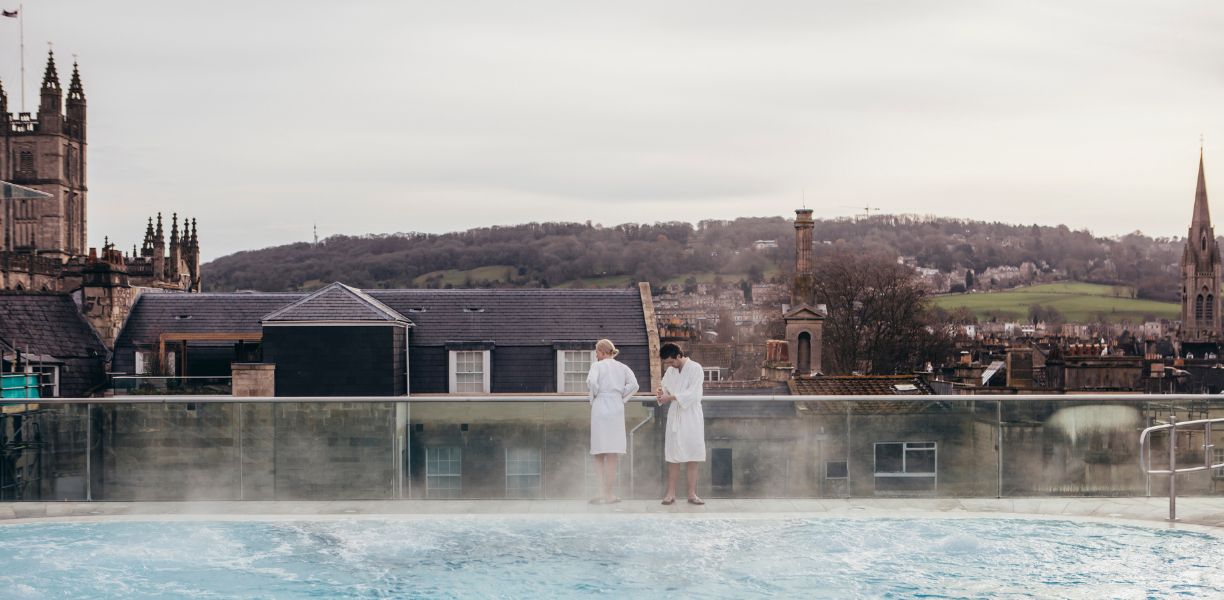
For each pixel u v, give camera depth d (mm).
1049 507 12797
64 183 140000
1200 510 12500
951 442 13180
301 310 43188
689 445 12797
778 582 9930
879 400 13164
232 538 11539
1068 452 13148
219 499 13148
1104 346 66438
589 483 13117
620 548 11094
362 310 43281
